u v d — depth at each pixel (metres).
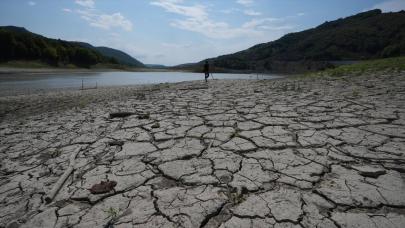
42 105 10.37
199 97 8.73
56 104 10.47
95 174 3.04
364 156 3.11
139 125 5.12
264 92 9.09
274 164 3.03
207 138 4.09
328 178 2.64
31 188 2.87
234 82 15.44
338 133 3.97
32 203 2.55
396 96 6.48
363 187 2.44
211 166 3.07
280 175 2.76
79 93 14.43
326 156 3.17
